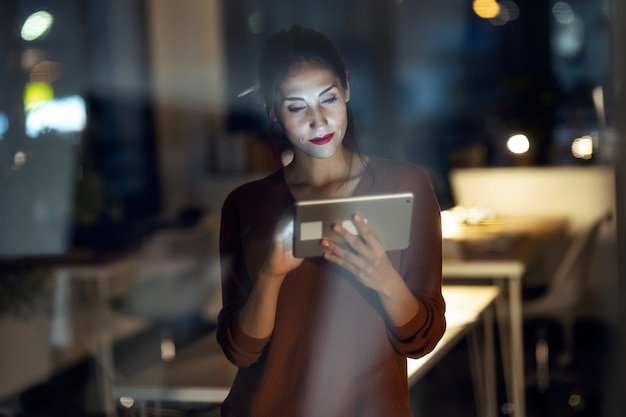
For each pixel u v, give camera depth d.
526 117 4.80
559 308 3.29
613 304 3.11
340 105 1.70
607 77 2.53
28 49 4.97
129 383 2.45
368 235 1.55
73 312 3.50
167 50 5.72
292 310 1.71
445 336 2.17
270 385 1.72
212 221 4.23
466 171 4.24
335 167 1.68
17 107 4.82
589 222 3.52
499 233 3.41
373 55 6.64
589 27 5.44
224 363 2.44
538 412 3.21
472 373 3.11
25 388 3.40
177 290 3.44
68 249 3.73
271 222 1.70
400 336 1.64
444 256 3.07
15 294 3.47
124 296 3.53
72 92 5.07
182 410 2.38
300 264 1.69
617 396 3.14
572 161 4.17
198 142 5.48
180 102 5.68
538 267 3.57
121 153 5.14
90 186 4.10
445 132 5.26
